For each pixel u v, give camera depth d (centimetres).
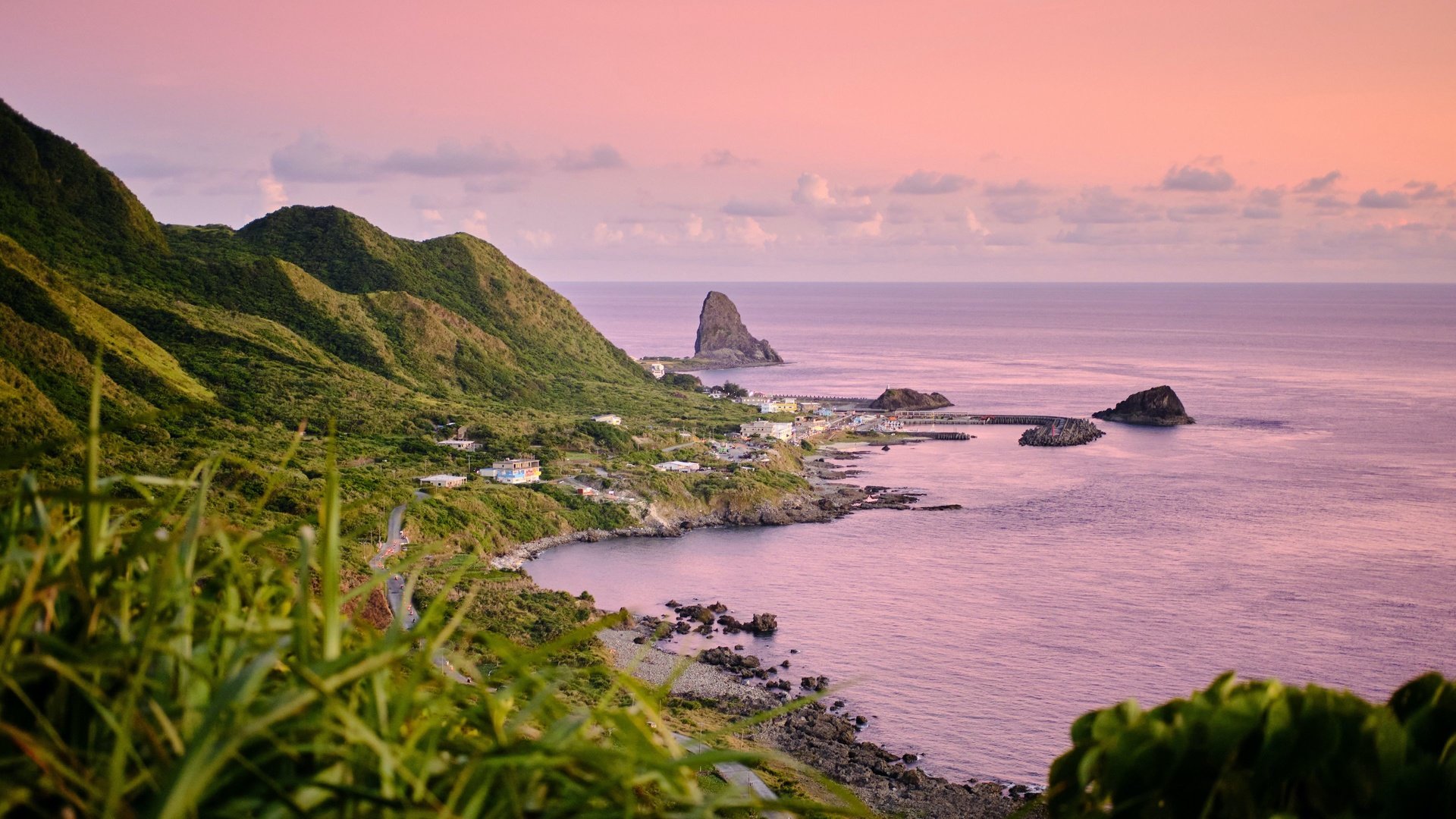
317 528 387
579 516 10794
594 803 341
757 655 6888
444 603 368
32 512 394
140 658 324
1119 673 6556
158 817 257
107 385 10469
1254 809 411
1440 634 7306
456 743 356
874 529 10794
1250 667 6644
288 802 292
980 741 5559
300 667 316
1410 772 409
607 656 6562
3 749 306
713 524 11362
